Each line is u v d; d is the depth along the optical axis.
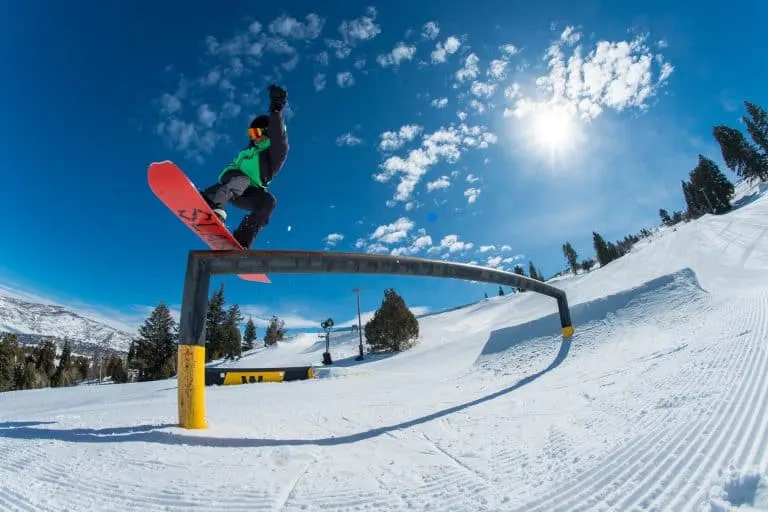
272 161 4.25
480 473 2.89
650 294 9.95
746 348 4.63
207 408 7.16
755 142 62.03
